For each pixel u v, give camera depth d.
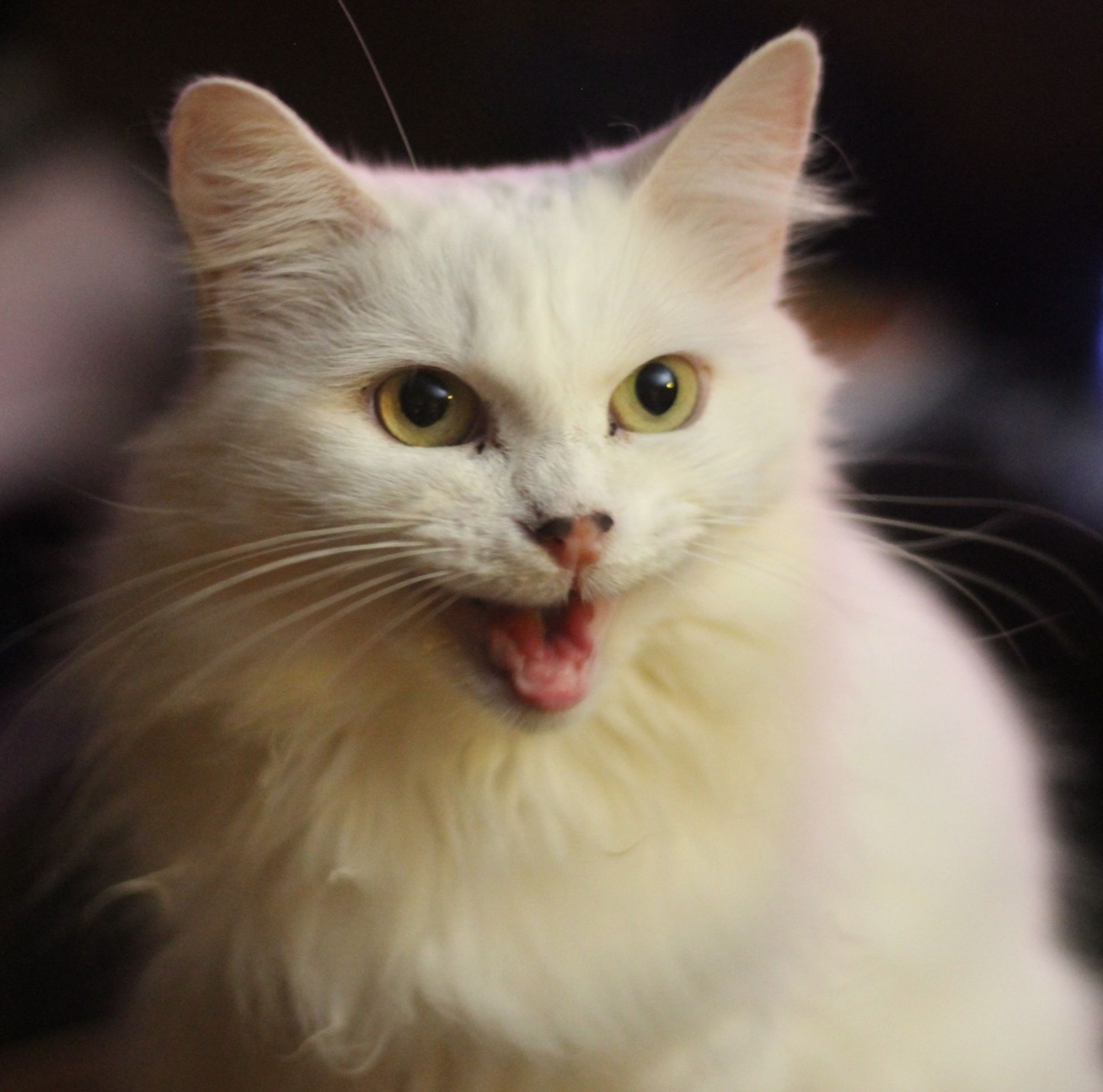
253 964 0.46
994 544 0.65
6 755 0.60
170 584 0.44
